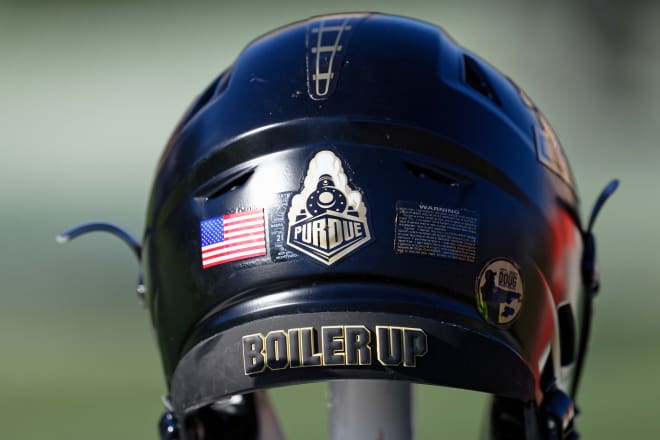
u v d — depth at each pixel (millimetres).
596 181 47375
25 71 73875
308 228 5309
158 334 5875
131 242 6645
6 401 21250
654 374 21828
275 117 5559
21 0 83812
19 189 48875
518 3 67938
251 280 5355
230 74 6008
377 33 5949
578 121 60750
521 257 5531
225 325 5355
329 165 5391
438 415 19047
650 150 55594
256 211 5414
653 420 18859
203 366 5395
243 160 5543
